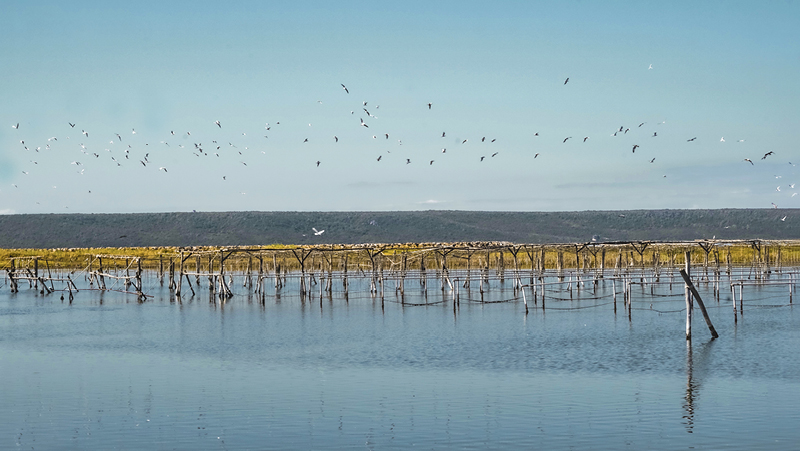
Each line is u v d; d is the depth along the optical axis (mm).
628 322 45312
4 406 23953
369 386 26609
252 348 36094
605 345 35875
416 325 45000
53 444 19922
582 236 195875
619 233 199125
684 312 50469
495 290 73562
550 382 27000
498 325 44438
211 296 68188
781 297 61812
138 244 182875
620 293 67812
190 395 25391
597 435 20203
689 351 33719
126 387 26781
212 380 27969
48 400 24812
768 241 70750
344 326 45000
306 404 24016
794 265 95625
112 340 39312
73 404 24234
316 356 33438
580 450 18938
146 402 24422
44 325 46500
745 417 21875
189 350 35562
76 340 39312
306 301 64188
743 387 25828
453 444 19594
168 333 42250
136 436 20578
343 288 80938
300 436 20484
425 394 25234
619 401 23953
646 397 24422
